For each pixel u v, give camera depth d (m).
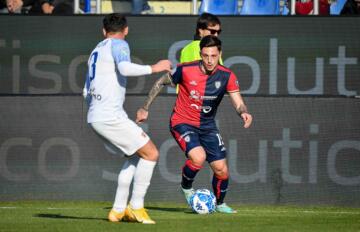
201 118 35.03
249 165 41.28
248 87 42.28
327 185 41.38
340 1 48.66
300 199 41.34
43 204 40.47
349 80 42.25
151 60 42.22
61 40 42.38
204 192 35.38
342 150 41.44
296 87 42.28
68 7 47.31
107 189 41.50
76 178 41.56
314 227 29.20
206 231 27.19
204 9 48.06
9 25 42.22
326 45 42.16
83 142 41.56
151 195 41.25
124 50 28.64
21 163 41.59
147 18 42.22
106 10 48.94
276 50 42.19
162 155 41.28
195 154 34.59
